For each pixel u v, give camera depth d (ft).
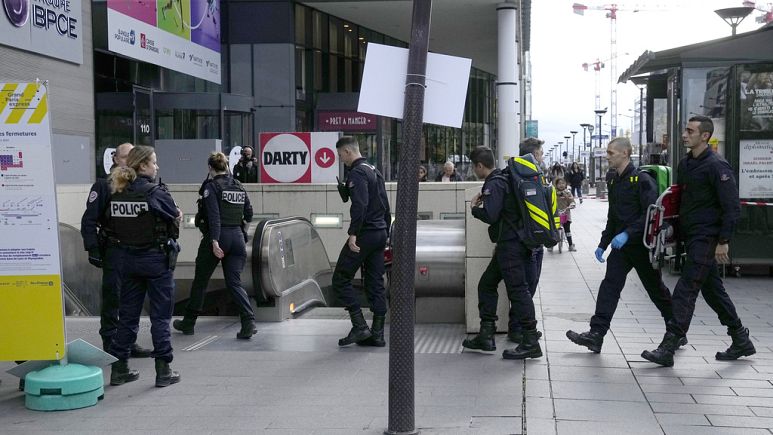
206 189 25.99
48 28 43.98
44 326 19.69
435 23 99.55
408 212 16.17
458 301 28.60
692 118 22.11
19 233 19.61
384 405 18.78
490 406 18.43
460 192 43.06
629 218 23.16
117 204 20.65
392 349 16.43
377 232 24.72
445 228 29.17
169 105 67.97
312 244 35.09
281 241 30.50
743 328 22.71
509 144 85.46
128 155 21.24
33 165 19.48
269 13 84.38
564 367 22.00
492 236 22.84
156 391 20.47
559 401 18.81
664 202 22.57
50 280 19.67
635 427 16.94
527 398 19.06
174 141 61.67
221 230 26.13
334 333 27.53
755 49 38.14
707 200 21.99
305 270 33.76
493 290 23.63
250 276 29.14
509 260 22.56
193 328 27.61
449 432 16.63
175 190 43.06
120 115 61.41
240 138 72.79
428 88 16.70
